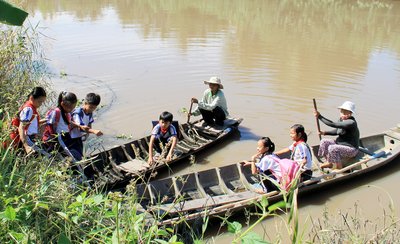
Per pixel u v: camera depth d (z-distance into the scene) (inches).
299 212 248.4
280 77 473.4
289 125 366.0
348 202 259.3
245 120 375.2
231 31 687.1
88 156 267.7
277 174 245.3
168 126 287.7
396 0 1026.1
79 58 513.3
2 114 234.7
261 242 109.9
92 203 152.3
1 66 268.1
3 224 133.9
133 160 284.5
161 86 438.9
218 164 306.5
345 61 540.7
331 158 291.7
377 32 705.6
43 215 144.4
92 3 907.4
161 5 909.8
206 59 527.2
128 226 141.2
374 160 296.0
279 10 883.4
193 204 229.3
